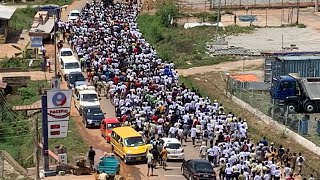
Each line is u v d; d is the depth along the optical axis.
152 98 72.31
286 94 77.88
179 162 60.81
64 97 56.38
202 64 103.56
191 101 71.62
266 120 73.88
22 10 140.25
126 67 87.38
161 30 124.50
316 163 60.50
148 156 57.91
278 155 58.91
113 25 115.06
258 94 83.44
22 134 72.19
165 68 86.12
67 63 90.75
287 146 65.56
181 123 66.19
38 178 52.53
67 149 64.25
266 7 152.75
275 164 55.38
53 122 56.66
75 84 82.62
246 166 54.25
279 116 73.06
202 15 142.00
